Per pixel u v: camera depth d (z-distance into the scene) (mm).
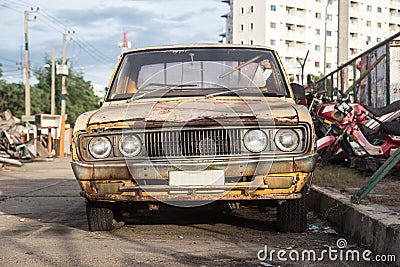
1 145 20125
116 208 5949
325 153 8523
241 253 4977
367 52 11383
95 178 5270
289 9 82188
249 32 82312
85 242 5520
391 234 4559
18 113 57156
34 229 6324
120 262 4719
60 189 10664
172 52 6758
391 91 10312
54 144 26984
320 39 83812
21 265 4664
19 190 10570
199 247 5227
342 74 13508
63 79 47406
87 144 5320
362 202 5965
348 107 8320
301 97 6512
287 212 5668
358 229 5344
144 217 6906
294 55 81938
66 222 6797
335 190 7125
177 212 7234
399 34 9398
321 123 9148
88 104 66688
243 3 82938
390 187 7254
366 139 8375
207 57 6641
